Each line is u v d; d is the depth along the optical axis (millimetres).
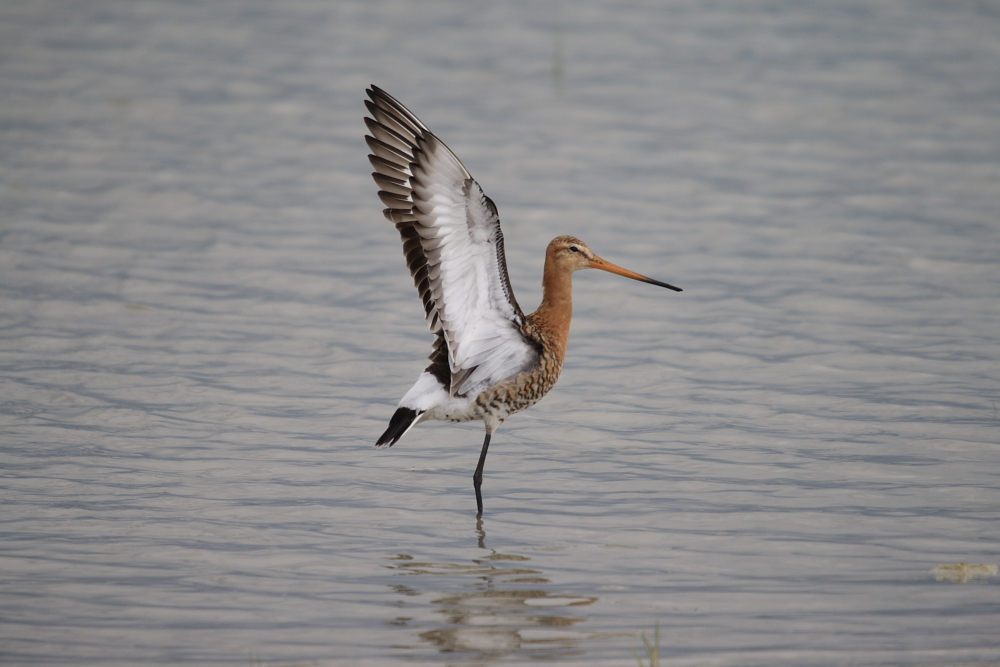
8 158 22844
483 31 33781
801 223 20422
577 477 11430
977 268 18156
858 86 29188
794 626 8391
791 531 10109
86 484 10961
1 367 13859
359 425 12758
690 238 19703
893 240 19516
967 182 22625
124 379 13719
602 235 19797
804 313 16406
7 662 7746
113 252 18328
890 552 9688
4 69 29109
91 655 7891
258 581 9117
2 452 11609
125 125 25406
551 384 11211
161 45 31797
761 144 25141
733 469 11570
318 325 15797
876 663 7805
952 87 29062
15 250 18078
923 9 36500
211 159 23438
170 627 8328
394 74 29625
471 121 26312
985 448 11938
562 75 29844
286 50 31594
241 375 14023
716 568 9422
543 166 23484
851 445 12117
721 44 32812
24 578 9055
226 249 18750
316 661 7859
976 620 8477
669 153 24438
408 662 7848
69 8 35469
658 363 14656
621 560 9555
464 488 11180
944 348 14969
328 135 25188
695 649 8039
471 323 10555
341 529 10156
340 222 20328
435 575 9266
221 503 10656
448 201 9867
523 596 8898
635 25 34688
